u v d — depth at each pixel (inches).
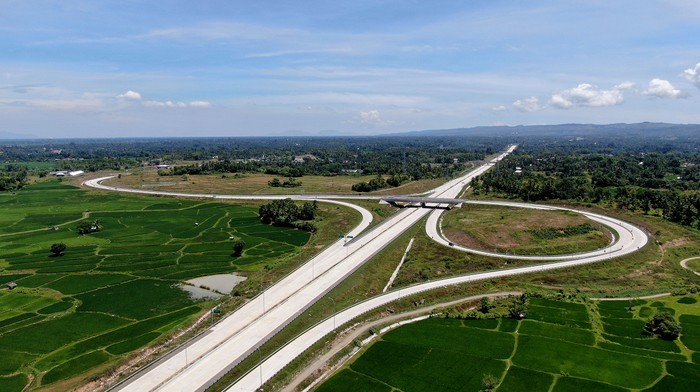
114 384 3056.1
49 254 6053.2
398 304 4441.4
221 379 3053.6
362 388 3036.4
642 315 4220.0
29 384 3139.8
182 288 4936.0
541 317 4138.8
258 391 2979.8
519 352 3476.9
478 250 6210.6
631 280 5231.3
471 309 4446.4
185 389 2933.1
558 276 5255.9
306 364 3361.2
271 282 4825.3
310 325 3914.9
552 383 3063.5
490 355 3435.0
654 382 3065.9
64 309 4367.6
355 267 5255.9
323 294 4443.9
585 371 3203.7
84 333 3878.0
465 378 3137.3
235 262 5787.4
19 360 3447.3
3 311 4320.9
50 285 4972.9
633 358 3373.5
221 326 3791.8
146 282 5098.4
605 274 5339.6
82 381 3129.9
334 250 5979.3
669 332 3715.6
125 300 4591.5
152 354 3508.9
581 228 7017.7
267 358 3356.3
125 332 3897.6
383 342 3654.0
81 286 4955.7
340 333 3841.0
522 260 5762.8
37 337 3801.7
